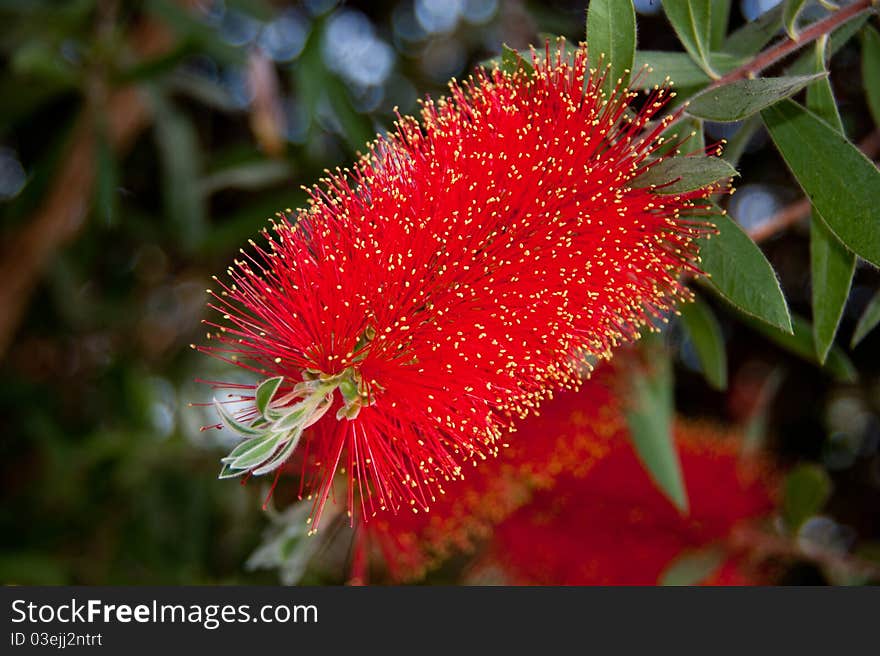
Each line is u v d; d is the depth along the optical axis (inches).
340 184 11.8
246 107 19.4
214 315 19.4
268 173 17.6
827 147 11.8
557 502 16.8
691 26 12.2
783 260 18.2
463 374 11.6
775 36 13.4
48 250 19.2
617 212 11.8
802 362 18.7
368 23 20.1
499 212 11.8
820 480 16.2
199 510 18.2
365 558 14.3
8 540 19.3
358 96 19.1
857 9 12.0
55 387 22.0
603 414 15.1
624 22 11.7
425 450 11.7
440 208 11.7
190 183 17.6
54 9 16.8
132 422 18.9
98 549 19.2
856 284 17.9
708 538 16.9
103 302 21.7
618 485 16.6
